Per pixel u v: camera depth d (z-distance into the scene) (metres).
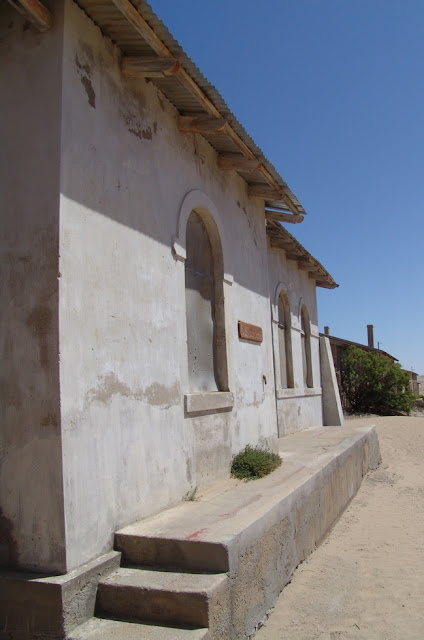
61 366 3.83
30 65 4.14
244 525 4.44
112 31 4.61
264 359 8.36
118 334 4.54
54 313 3.86
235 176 7.74
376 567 6.05
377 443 12.88
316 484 6.71
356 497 9.40
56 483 3.75
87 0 4.19
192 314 6.38
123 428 4.51
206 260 6.89
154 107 5.44
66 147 4.05
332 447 9.23
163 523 4.57
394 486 10.48
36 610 3.57
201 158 6.58
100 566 3.93
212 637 3.62
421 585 5.54
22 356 3.91
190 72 5.17
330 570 5.79
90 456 4.06
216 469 6.32
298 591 5.16
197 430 5.89
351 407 24.08
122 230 4.72
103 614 3.81
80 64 4.27
